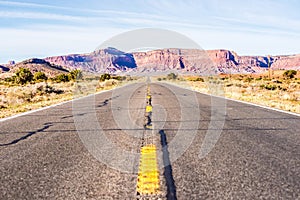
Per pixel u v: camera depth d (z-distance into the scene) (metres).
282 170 4.56
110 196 3.58
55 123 9.68
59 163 5.06
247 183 4.00
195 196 3.56
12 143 6.72
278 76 100.31
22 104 18.56
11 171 4.63
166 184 3.98
